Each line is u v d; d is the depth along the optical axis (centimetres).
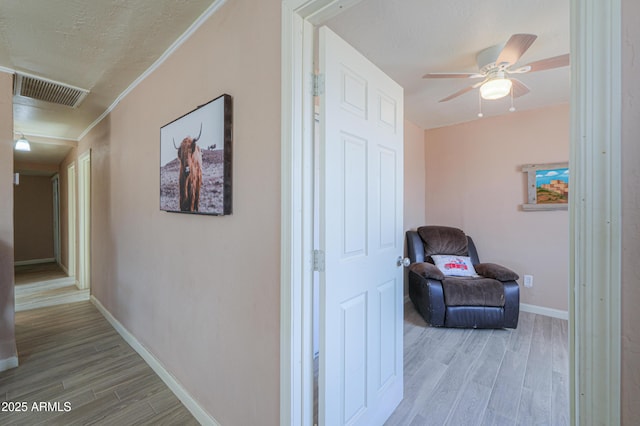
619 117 53
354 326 134
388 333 162
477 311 272
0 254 213
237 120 135
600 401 56
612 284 54
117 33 169
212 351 154
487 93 211
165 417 164
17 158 501
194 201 160
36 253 613
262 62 122
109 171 292
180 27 164
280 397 114
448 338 259
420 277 300
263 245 122
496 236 346
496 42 189
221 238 146
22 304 352
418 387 189
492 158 348
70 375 204
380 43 190
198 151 156
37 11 149
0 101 212
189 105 170
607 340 55
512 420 161
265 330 122
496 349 240
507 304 271
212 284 153
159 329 205
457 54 204
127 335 254
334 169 121
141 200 229
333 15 110
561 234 308
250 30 128
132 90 240
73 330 279
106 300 308
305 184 113
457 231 350
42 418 162
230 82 139
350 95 130
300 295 112
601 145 55
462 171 370
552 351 237
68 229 486
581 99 57
